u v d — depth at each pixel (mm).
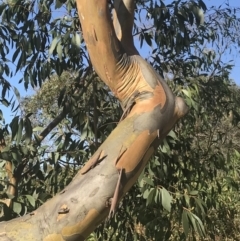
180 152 3252
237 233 4535
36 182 2846
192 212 2818
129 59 1347
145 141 1266
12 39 2805
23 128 2514
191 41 3395
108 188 1217
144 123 1271
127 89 1344
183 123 3303
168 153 2846
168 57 3104
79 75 2863
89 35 1320
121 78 1341
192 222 2574
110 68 1331
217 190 3789
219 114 3625
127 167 1244
